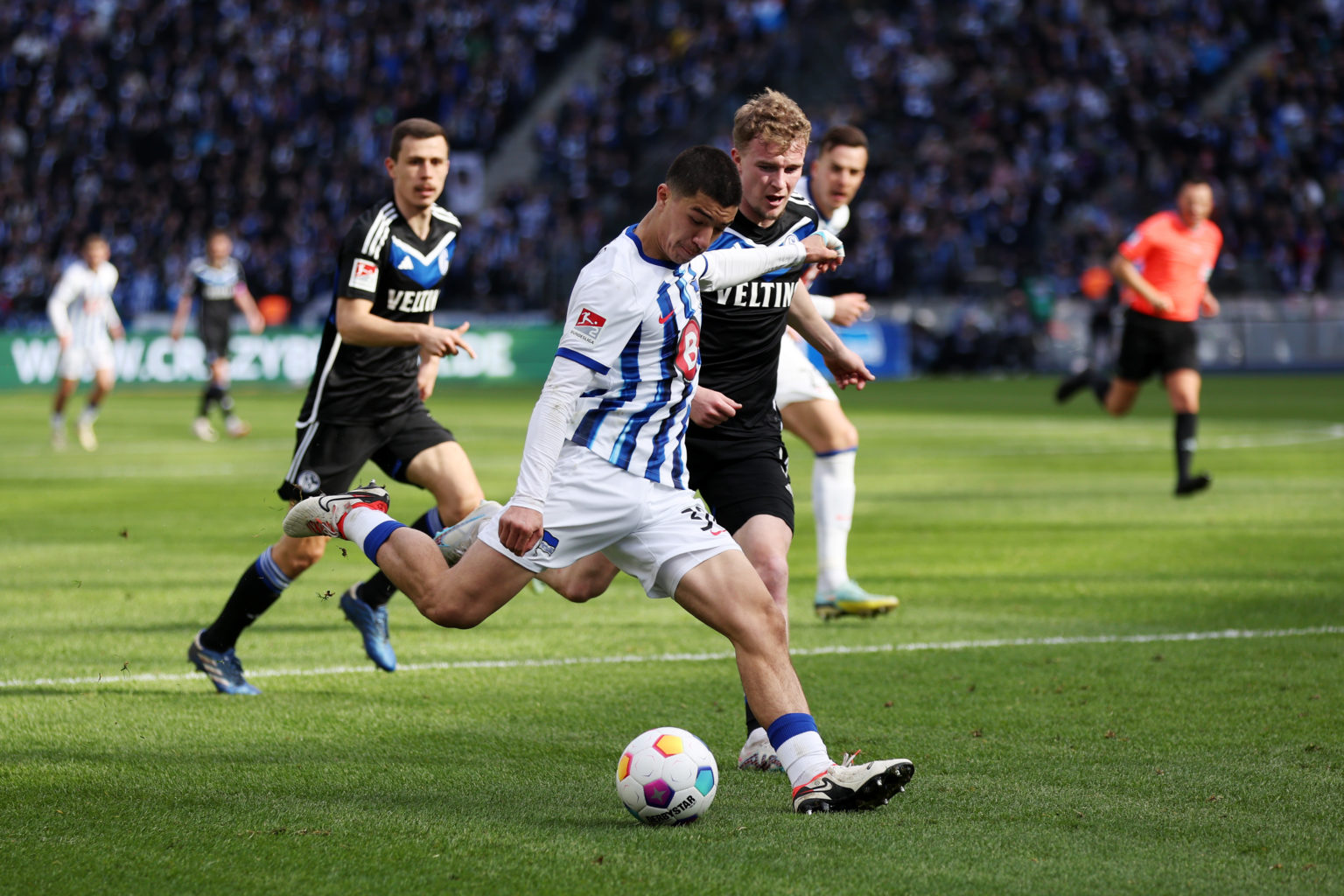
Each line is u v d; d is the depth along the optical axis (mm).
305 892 10367
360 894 10312
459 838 11602
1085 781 13258
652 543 12781
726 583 12648
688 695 17078
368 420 18859
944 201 104438
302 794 12938
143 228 115125
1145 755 14188
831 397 21312
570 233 106750
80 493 38000
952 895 10266
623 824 12031
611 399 12742
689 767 11930
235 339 91812
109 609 22469
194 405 75938
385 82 122500
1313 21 113812
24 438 56812
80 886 10508
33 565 26547
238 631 17109
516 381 96062
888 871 10766
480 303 104438
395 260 18641
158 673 18234
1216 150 105875
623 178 112812
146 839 11562
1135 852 11195
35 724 15586
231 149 119188
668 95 116125
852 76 115812
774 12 121438
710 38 118188
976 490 38406
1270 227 102312
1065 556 27547
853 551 28453
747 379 15367
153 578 25203
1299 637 20062
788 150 14812
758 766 14086
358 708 16422
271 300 106750
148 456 49062
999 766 13820
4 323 110188
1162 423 61875
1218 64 114188
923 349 100375
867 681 17656
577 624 21719
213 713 16156
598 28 130000
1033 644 19859
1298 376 94938
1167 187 104125
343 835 11688
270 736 15141
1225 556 27250
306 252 111500
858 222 102375
